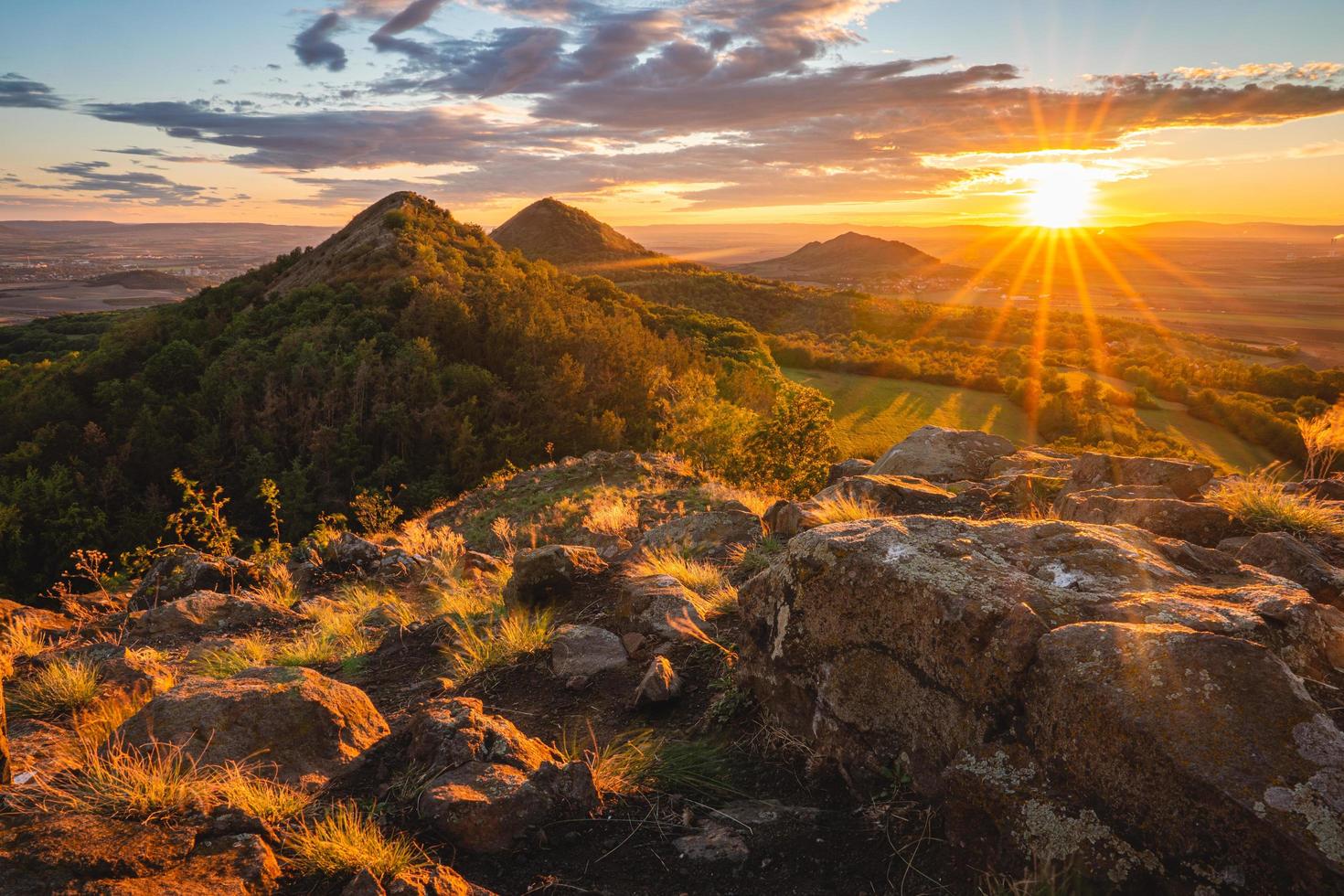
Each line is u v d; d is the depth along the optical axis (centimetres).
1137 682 227
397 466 4709
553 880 258
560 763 338
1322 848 184
